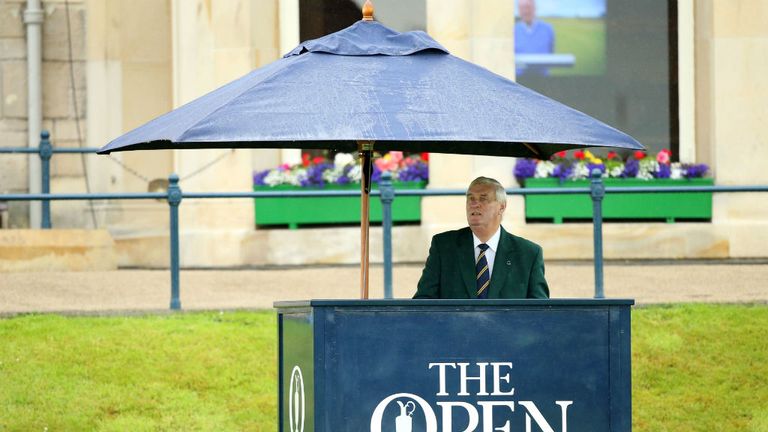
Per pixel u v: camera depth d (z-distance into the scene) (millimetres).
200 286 42469
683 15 51719
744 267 46156
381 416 18328
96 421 29172
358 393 18312
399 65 21344
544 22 52188
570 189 37781
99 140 52438
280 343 21266
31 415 29250
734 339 34250
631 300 18672
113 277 44469
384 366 18375
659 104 52062
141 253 50906
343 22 52031
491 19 49781
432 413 18406
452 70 21422
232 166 50062
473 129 19922
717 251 49531
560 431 18594
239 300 39062
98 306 37500
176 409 30062
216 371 32156
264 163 51312
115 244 50750
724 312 36031
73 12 52688
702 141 51312
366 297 25094
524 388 18562
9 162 52562
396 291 40906
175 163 50719
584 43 52250
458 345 18484
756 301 37250
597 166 49688
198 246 49406
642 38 52188
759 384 31891
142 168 52375
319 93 20328
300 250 49344
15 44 52594
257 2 50688
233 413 30031
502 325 18562
